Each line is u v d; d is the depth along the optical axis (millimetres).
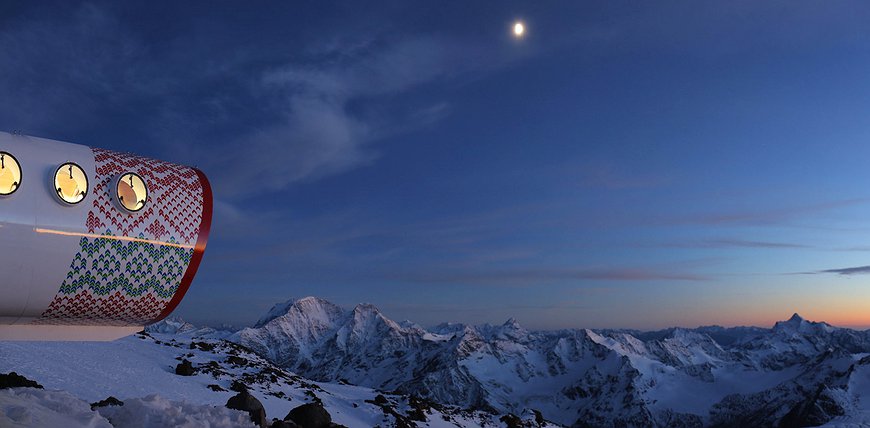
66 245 10828
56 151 11062
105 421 13133
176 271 12195
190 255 12336
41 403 13062
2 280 10445
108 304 11688
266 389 87875
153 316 12430
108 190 11336
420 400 125562
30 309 11031
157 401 15031
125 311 12000
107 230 11242
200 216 12523
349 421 87250
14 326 11531
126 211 11430
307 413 23203
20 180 10438
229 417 15281
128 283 11672
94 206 11125
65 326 11961
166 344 124438
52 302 11109
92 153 11555
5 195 10242
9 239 10297
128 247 11508
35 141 11031
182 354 109125
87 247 11055
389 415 97312
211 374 86625
